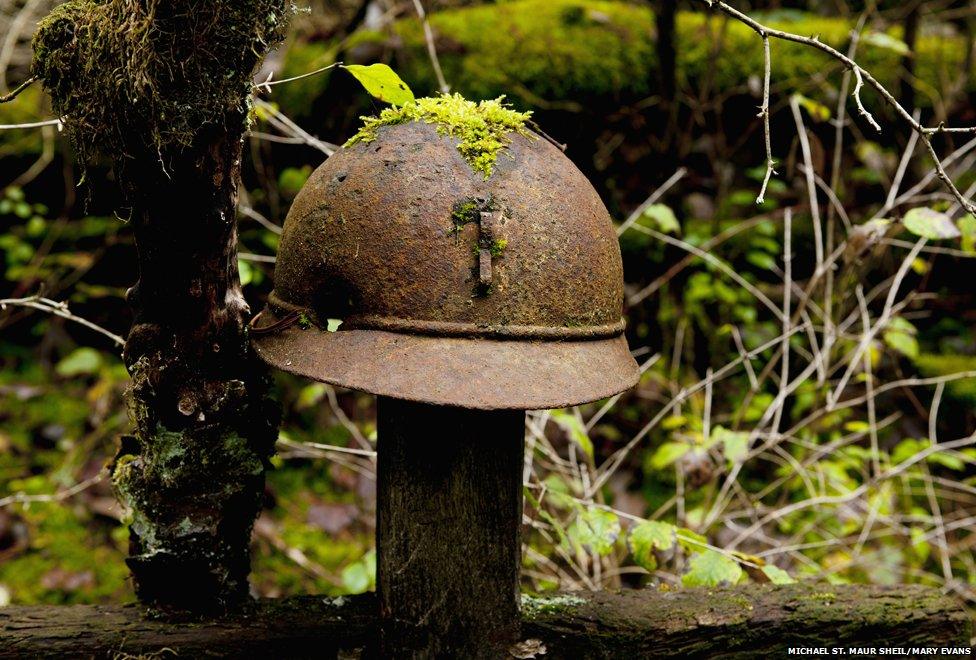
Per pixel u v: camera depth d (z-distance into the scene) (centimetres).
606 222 138
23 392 343
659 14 326
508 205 124
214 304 142
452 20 354
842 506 274
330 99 341
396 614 143
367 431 271
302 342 129
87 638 151
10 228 363
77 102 131
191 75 121
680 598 168
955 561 301
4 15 414
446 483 138
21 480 308
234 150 133
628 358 139
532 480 238
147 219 134
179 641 152
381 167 127
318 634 154
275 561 280
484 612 143
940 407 343
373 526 297
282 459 316
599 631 158
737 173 377
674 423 264
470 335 121
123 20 121
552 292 126
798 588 171
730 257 362
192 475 148
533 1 367
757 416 311
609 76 348
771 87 363
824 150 371
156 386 144
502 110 137
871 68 367
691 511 289
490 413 139
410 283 122
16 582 266
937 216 211
